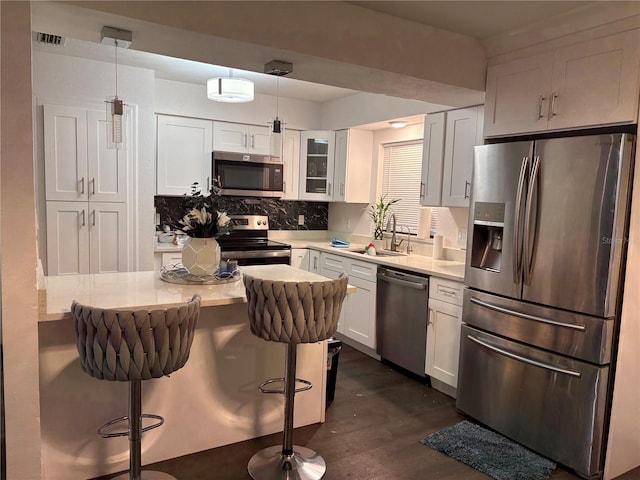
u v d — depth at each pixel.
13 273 1.75
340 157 4.97
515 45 2.69
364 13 2.42
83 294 2.24
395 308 3.71
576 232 2.35
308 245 4.97
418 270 3.47
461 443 2.64
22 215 1.75
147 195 4.04
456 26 2.62
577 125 2.40
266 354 2.65
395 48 2.54
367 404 3.14
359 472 2.35
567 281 2.39
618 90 2.23
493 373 2.78
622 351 2.32
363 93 4.61
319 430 2.77
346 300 4.31
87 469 2.22
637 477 2.44
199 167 4.61
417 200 4.55
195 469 2.33
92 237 3.85
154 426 2.05
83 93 3.72
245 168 4.79
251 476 2.27
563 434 2.44
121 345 1.69
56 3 1.79
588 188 2.29
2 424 1.94
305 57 2.34
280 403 2.72
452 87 2.84
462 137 3.46
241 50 2.27
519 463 2.46
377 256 4.28
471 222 2.91
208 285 2.56
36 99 3.57
